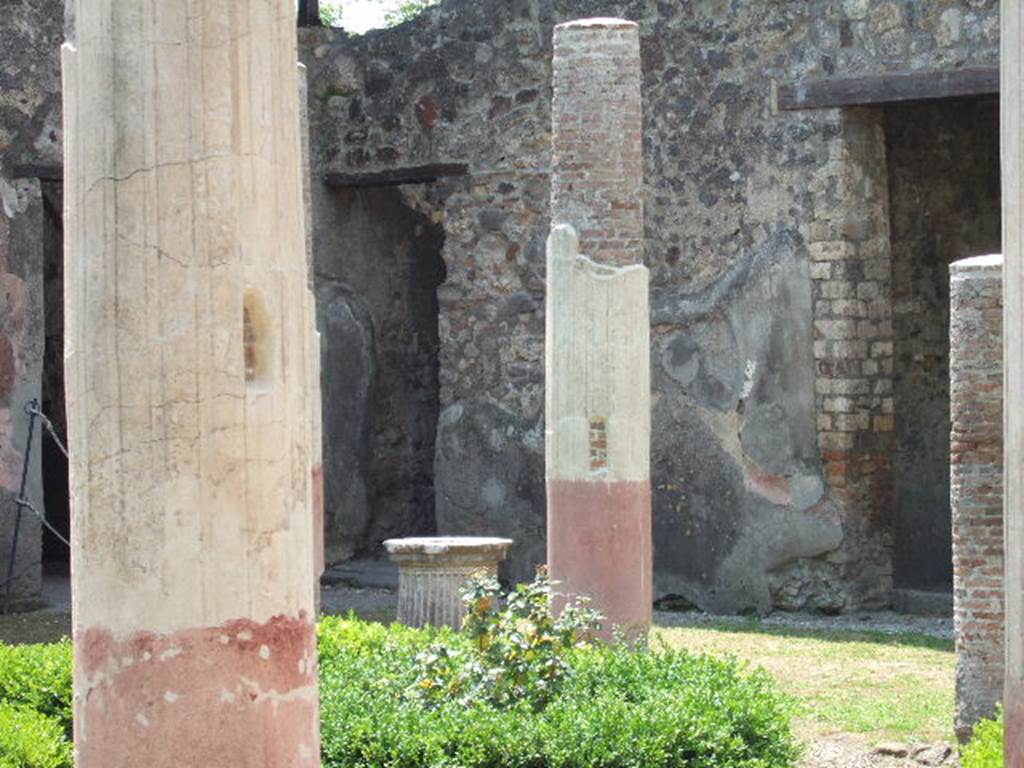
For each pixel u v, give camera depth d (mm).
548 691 10141
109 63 5332
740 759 9414
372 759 9219
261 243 5414
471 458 19156
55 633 16078
